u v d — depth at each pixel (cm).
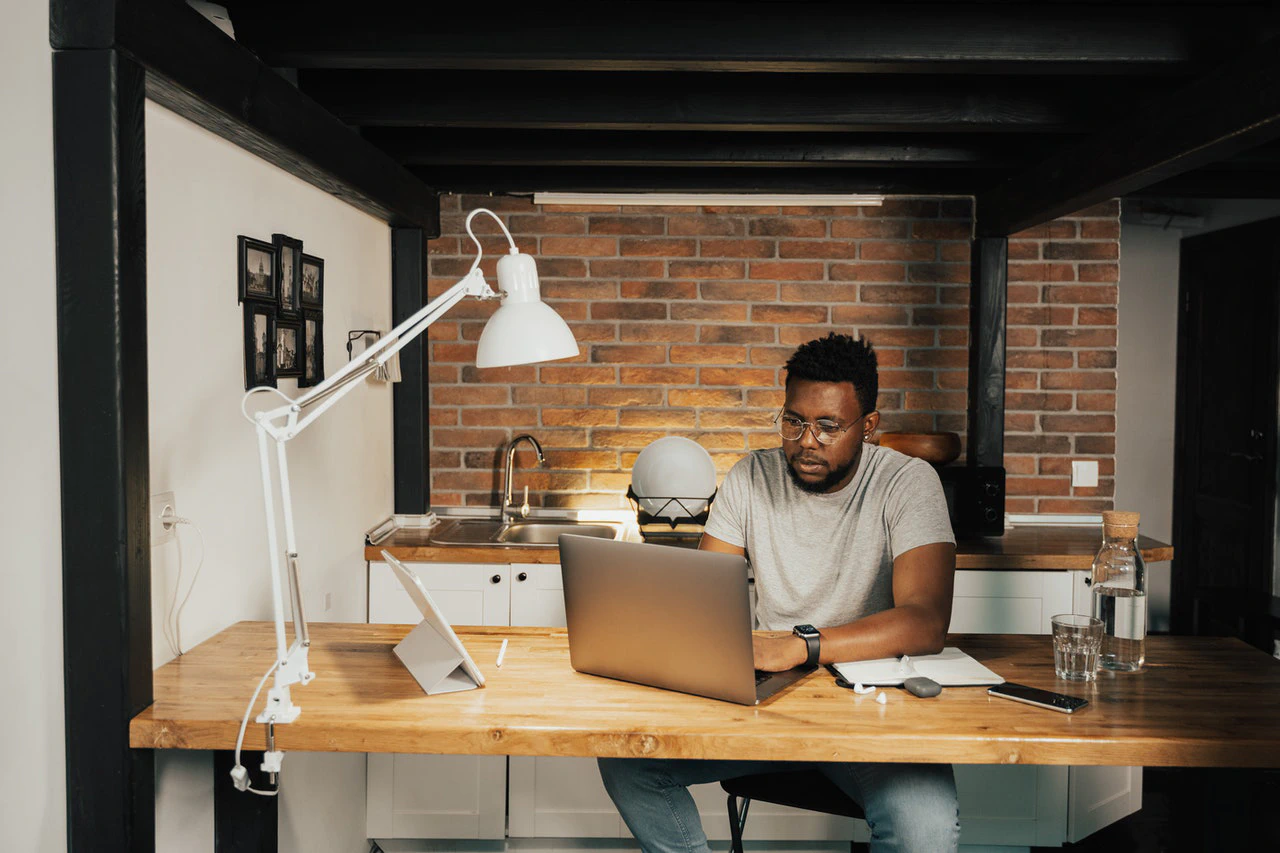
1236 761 137
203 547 189
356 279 292
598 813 287
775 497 208
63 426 140
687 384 356
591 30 201
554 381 356
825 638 168
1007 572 304
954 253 355
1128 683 164
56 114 138
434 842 293
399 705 150
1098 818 293
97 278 139
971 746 138
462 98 250
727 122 248
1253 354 466
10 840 146
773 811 283
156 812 164
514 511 350
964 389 358
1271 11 196
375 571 304
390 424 337
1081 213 355
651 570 152
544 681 163
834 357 192
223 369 197
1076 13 198
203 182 187
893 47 199
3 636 144
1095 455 359
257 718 141
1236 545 480
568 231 354
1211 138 199
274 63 206
